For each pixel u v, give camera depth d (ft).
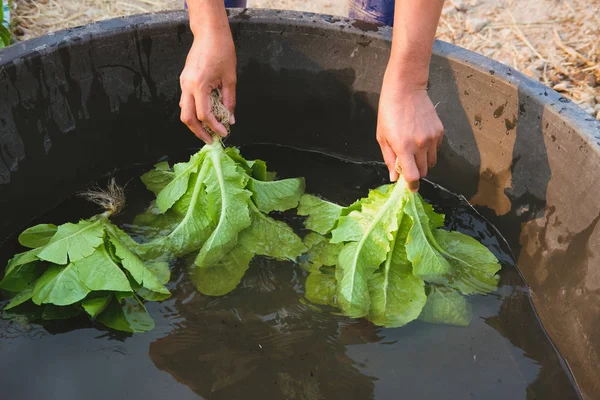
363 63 5.48
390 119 3.91
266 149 6.22
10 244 5.05
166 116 5.77
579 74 7.50
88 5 8.78
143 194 5.52
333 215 5.20
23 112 4.80
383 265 4.73
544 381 4.20
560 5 8.65
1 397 3.98
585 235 4.19
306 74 5.71
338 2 9.04
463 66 5.01
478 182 5.42
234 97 4.77
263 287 4.73
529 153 4.80
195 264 4.81
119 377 4.13
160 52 5.36
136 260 4.53
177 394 4.04
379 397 4.07
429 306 4.59
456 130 5.38
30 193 5.15
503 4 8.73
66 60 4.91
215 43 4.36
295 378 4.16
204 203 5.02
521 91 4.69
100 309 4.37
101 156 5.59
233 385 4.11
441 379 4.18
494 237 5.27
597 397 3.89
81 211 5.36
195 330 4.43
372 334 4.43
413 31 3.70
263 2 8.93
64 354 4.25
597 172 4.09
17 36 8.02
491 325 4.55
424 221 4.74
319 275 4.83
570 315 4.28
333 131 6.04
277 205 5.33
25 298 4.39
